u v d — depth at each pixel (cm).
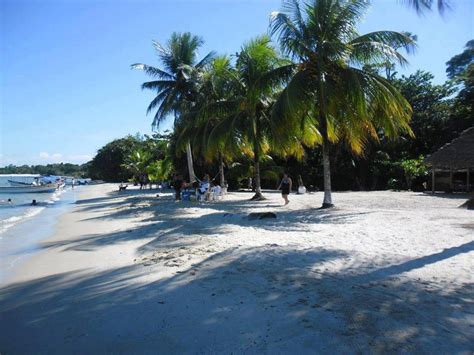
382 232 1032
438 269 652
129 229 1312
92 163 9406
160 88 3064
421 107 3906
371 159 3788
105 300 579
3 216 2103
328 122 1841
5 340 457
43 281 710
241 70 2092
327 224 1218
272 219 1352
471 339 398
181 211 1742
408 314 461
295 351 390
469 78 3566
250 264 721
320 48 1539
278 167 3434
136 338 442
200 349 407
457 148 2547
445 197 2284
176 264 755
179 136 2764
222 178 2750
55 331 476
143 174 4959
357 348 388
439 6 918
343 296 530
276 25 1572
